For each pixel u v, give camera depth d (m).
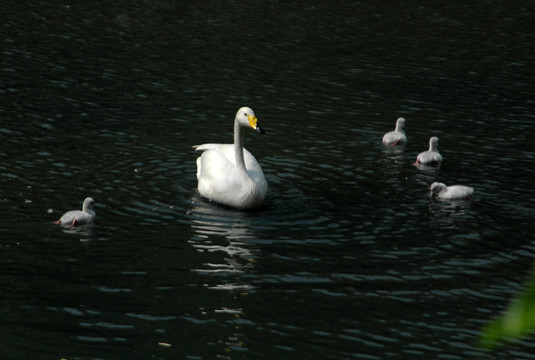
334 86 26.94
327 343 10.63
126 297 11.91
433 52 32.22
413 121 23.84
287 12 37.31
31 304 11.43
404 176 19.14
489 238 15.30
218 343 10.47
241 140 16.30
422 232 15.49
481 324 11.52
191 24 33.84
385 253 14.31
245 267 13.35
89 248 13.81
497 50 33.03
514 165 20.27
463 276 13.39
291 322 11.30
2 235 14.07
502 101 26.27
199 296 12.08
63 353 9.92
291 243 14.59
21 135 20.05
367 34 34.38
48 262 13.09
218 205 16.50
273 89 26.12
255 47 31.08
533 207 17.27
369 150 21.11
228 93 25.36
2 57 26.91
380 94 26.39
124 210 15.80
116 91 24.64
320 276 13.12
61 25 31.88
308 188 17.94
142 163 18.84
